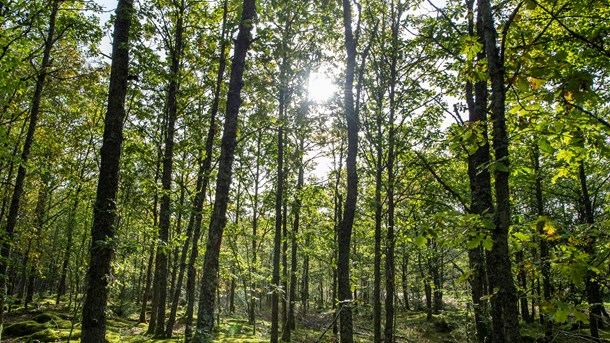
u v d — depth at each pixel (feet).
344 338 26.04
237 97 24.25
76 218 60.59
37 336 40.29
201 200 45.39
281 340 53.47
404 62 37.81
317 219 60.70
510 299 9.65
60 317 53.62
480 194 20.75
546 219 10.55
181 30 47.70
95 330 19.27
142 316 66.74
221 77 45.01
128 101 46.32
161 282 47.60
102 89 48.67
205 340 19.84
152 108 48.91
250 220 73.72
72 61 45.55
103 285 20.01
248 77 29.17
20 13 31.94
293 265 63.31
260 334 60.64
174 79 39.88
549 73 9.57
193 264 45.42
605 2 10.83
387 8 39.68
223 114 52.65
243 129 52.37
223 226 22.77
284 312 55.57
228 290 91.56
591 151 12.79
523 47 10.32
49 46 39.27
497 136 10.57
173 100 47.34
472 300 34.71
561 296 10.37
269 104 43.68
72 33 40.32
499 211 10.09
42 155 45.42
